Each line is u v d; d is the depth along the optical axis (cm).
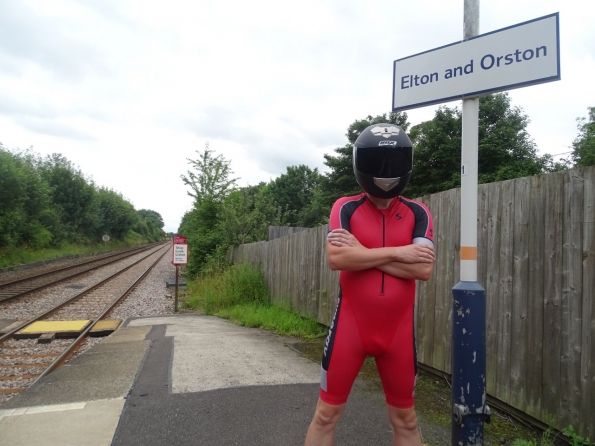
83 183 4444
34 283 1585
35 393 399
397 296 205
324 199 2562
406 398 216
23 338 757
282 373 463
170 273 2409
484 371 214
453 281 406
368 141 203
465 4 237
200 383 424
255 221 1688
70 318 949
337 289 648
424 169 1970
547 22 209
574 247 278
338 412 216
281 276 945
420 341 462
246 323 841
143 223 8838
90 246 4619
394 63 267
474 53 230
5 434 310
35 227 2864
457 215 402
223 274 1253
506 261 334
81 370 479
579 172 275
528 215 314
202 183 2208
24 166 2795
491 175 1662
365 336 208
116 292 1443
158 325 859
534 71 212
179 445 296
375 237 209
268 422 332
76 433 312
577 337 274
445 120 1919
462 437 213
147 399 379
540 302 302
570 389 278
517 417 327
